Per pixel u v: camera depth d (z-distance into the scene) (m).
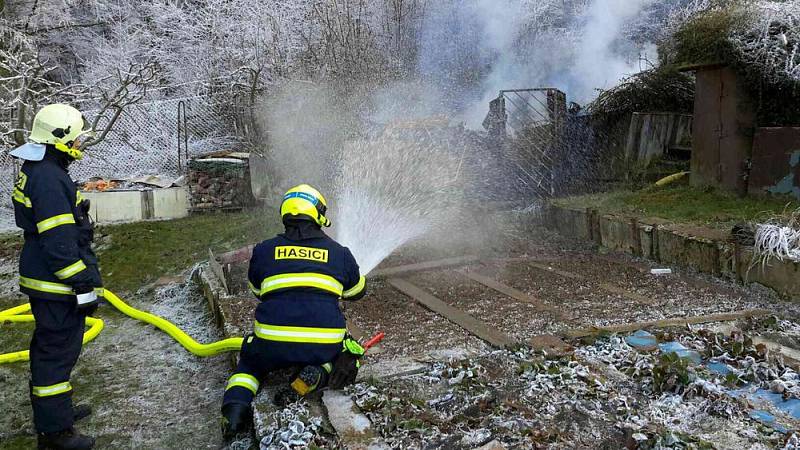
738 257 5.41
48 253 3.34
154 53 14.95
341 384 3.56
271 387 3.65
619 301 5.09
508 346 4.09
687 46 7.64
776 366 3.67
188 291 6.62
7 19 14.13
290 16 13.69
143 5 15.75
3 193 11.40
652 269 6.00
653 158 9.33
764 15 6.81
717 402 3.26
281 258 3.52
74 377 4.68
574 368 3.73
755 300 5.03
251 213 9.89
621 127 9.98
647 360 3.76
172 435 3.79
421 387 3.60
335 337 3.47
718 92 7.38
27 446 3.70
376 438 3.04
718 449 2.87
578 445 2.94
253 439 3.48
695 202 7.25
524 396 3.44
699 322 4.52
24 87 11.24
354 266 3.65
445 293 5.46
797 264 4.88
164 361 4.92
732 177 7.29
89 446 3.62
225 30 14.25
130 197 9.97
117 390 4.43
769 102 7.12
